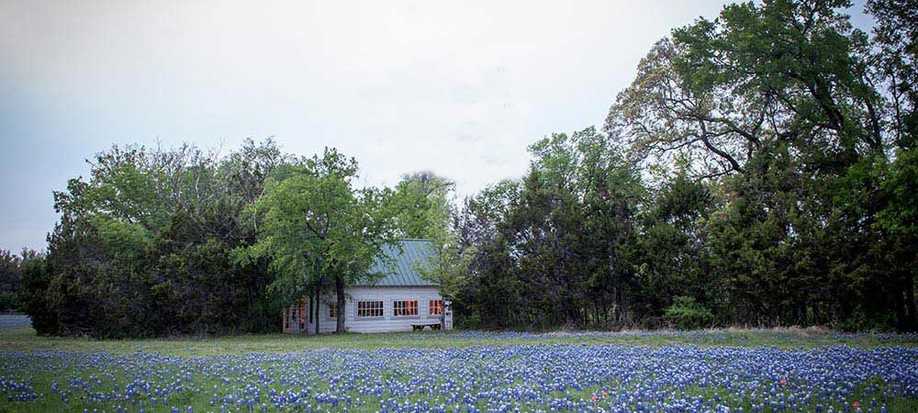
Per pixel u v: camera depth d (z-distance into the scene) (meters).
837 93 31.12
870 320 25.25
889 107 29.22
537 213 34.72
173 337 33.12
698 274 29.81
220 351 21.73
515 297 35.12
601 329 31.47
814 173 28.81
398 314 42.34
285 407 9.25
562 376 12.33
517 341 24.84
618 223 32.19
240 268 35.41
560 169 49.69
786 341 20.84
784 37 29.83
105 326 33.88
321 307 40.12
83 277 35.34
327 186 34.16
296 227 34.12
